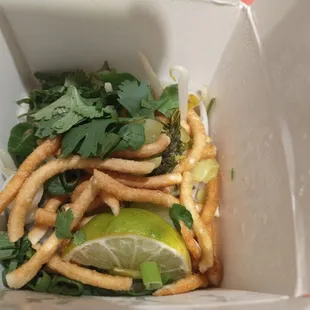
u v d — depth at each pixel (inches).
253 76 4.5
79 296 4.2
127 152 4.5
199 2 4.8
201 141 5.0
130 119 4.6
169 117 5.0
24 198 4.3
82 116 4.5
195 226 4.6
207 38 5.1
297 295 3.3
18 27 4.7
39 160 4.5
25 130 4.8
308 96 3.6
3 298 3.8
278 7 4.4
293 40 4.0
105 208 4.6
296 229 3.5
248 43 4.7
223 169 5.1
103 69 5.2
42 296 4.0
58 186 4.6
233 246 4.6
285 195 3.7
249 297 3.7
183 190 4.8
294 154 3.7
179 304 3.6
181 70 5.0
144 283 4.2
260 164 4.2
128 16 4.8
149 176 4.7
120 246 4.2
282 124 3.9
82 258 4.3
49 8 4.6
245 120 4.6
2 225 4.5
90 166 4.4
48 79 5.2
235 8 4.9
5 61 4.7
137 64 5.3
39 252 4.2
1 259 4.4
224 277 4.7
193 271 4.7
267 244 3.9
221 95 5.3
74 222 4.3
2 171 4.7
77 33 4.9
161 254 4.3
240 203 4.6
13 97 5.0
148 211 4.5
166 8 4.8
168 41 5.1
